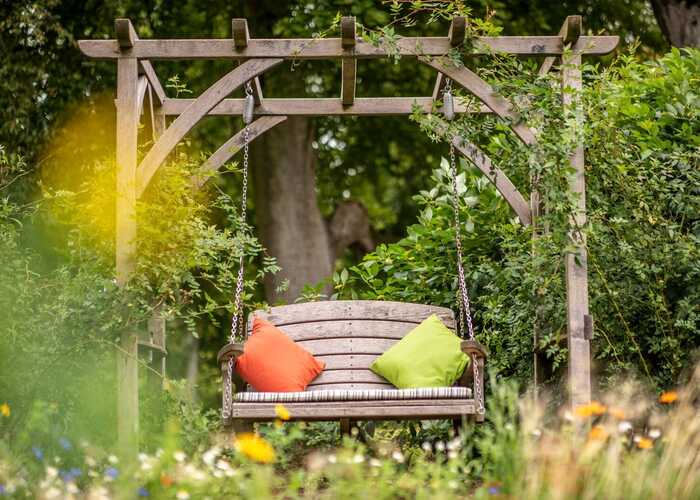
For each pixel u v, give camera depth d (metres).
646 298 7.06
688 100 7.41
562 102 6.69
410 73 15.13
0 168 7.87
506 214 8.38
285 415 5.20
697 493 4.62
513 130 6.75
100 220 6.75
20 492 4.74
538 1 14.71
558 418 6.87
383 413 5.94
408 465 6.98
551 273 6.75
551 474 4.62
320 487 5.71
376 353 7.52
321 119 15.88
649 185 6.94
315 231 14.70
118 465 4.82
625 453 5.12
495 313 7.75
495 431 6.60
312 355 7.46
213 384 16.14
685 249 6.79
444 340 7.23
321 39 6.71
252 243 6.86
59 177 13.45
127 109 6.63
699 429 5.16
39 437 6.08
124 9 14.09
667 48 14.73
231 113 8.00
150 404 6.82
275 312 7.67
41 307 6.52
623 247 6.76
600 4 14.78
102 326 6.33
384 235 17.16
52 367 6.42
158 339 7.39
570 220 6.52
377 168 16.67
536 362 7.27
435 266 8.52
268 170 14.61
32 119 13.08
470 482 5.57
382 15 14.02
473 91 6.76
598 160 6.85
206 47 6.69
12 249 6.97
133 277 6.43
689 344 7.00
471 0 14.30
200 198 7.12
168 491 4.51
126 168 6.55
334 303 7.71
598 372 7.24
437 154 16.06
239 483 4.60
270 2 14.38
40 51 13.29
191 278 6.63
